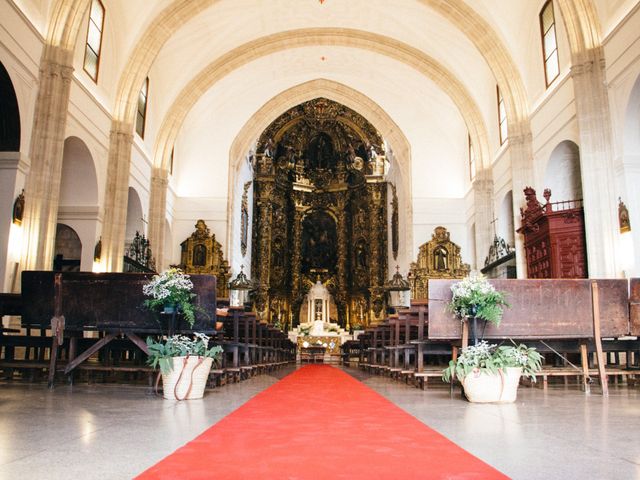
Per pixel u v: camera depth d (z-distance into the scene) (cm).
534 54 2086
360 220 3847
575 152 1900
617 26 1507
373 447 418
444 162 3055
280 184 3859
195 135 3003
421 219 3006
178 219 2920
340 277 3903
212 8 2383
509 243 2502
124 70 2089
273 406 689
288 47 2716
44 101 1549
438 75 2656
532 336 834
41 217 1510
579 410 641
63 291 875
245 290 3064
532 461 371
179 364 745
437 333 831
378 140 3591
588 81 1603
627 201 1469
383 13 2538
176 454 388
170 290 806
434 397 818
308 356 3156
